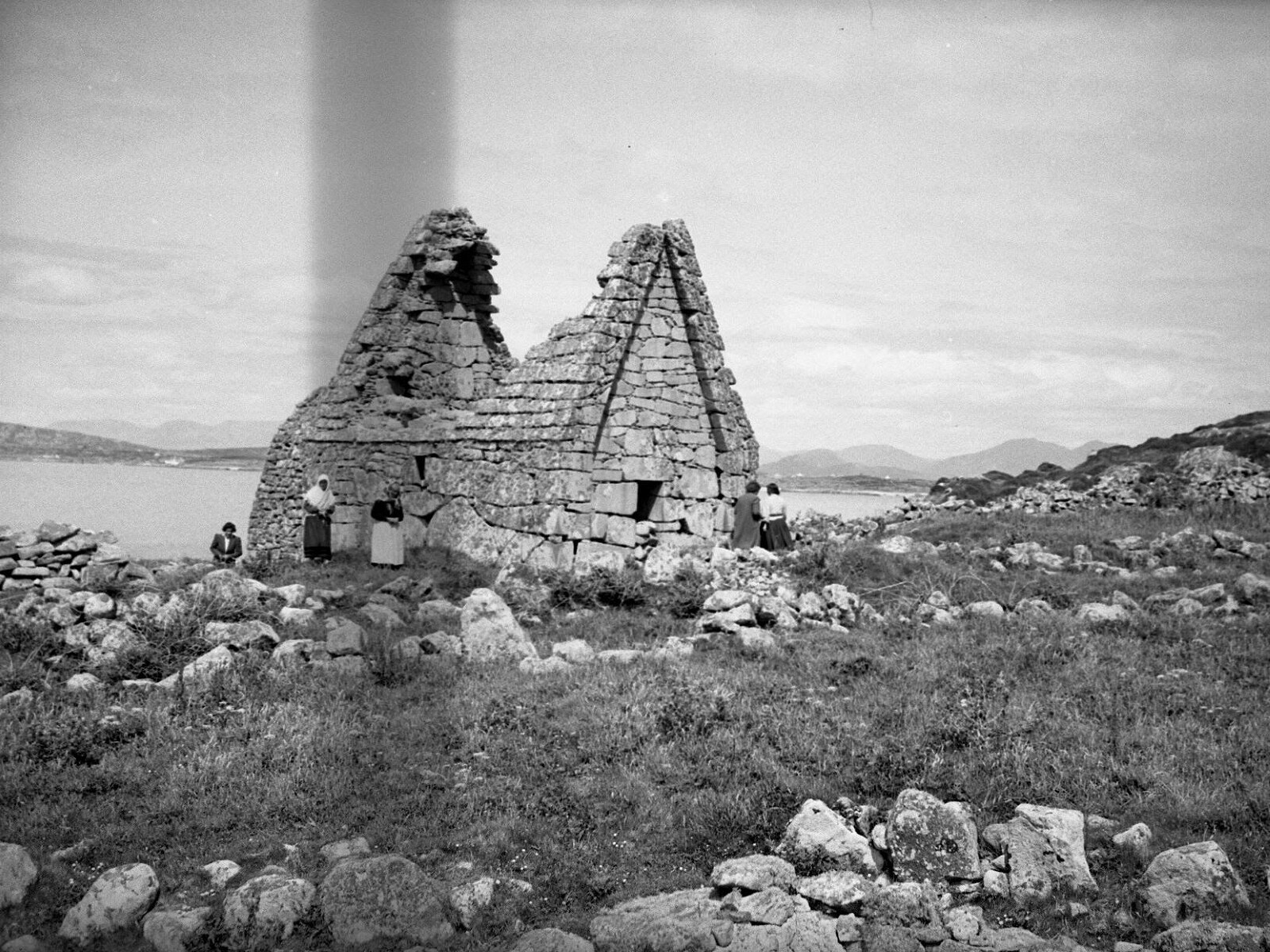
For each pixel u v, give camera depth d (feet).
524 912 28.84
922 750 36.83
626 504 84.33
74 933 27.40
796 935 27.17
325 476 80.79
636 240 84.74
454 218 91.76
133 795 34.53
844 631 57.93
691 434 90.17
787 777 35.22
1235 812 32.63
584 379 78.95
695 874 30.50
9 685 43.73
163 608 51.83
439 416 87.35
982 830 32.24
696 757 37.11
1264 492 104.68
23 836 31.55
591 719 40.11
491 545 79.15
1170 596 63.57
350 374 88.94
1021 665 47.32
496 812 33.50
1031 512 103.96
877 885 29.73
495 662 50.03
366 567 76.07
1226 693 43.34
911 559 75.82
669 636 56.49
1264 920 27.89
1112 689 43.47
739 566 72.02
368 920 27.99
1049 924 28.53
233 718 40.52
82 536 62.18
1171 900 28.22
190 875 29.99
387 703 43.04
